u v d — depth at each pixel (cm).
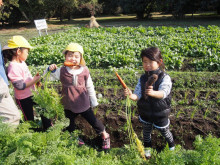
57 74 374
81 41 1167
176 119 449
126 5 2653
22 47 373
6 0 2195
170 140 365
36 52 920
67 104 376
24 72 385
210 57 834
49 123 421
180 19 2467
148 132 372
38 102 328
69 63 350
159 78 327
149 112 341
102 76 678
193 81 616
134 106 498
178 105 508
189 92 564
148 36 1219
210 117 453
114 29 1462
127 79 654
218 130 423
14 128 320
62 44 1145
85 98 379
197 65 799
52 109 327
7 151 280
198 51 895
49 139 282
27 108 409
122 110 492
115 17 3525
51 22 2952
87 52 904
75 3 2755
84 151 306
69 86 367
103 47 959
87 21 2998
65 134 315
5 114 355
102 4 3262
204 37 1126
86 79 381
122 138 445
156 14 3625
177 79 629
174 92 565
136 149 309
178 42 1023
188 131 427
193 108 489
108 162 270
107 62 850
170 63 808
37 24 1412
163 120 345
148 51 317
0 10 2214
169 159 254
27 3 2616
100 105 512
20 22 2997
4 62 375
